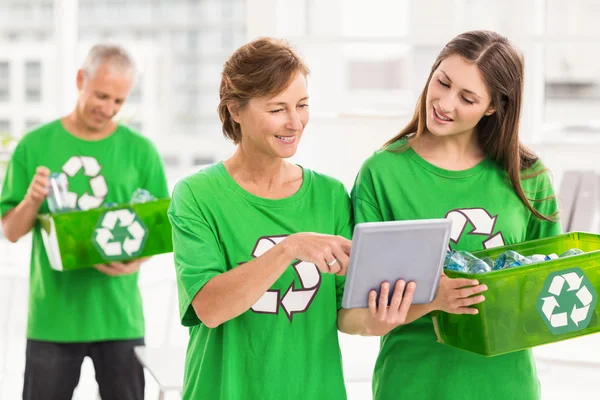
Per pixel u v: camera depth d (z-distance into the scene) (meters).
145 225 2.67
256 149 1.71
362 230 1.48
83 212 2.59
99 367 2.83
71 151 2.80
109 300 2.78
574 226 3.54
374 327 1.68
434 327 1.80
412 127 1.98
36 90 5.34
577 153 3.79
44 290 2.77
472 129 1.97
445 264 1.74
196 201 1.72
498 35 1.87
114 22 6.23
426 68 4.95
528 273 1.66
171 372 2.39
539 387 1.98
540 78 4.18
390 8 5.00
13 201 2.80
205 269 1.65
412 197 1.91
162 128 6.00
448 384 1.86
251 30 3.94
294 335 1.71
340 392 1.75
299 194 1.77
